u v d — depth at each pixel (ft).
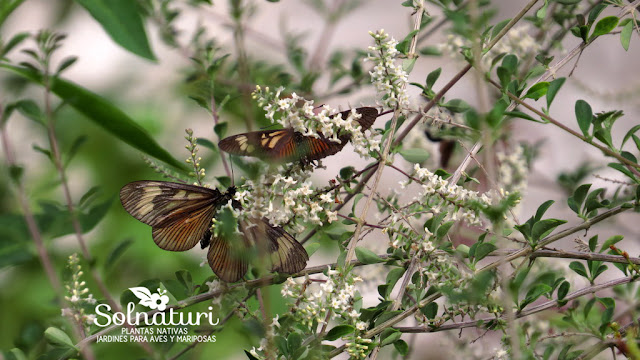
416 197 4.10
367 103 4.22
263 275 3.92
